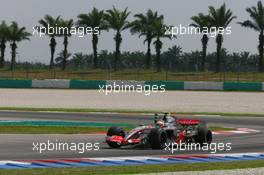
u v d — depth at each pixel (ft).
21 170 135.23
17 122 276.62
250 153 186.39
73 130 254.88
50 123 281.33
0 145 194.29
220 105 447.83
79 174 129.59
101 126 279.28
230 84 624.18
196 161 162.50
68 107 408.67
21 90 590.14
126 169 139.13
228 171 135.74
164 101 477.77
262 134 265.54
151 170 138.00
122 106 426.92
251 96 542.16
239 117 361.51
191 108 417.90
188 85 627.87
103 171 134.92
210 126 299.38
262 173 134.10
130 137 190.29
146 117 342.64
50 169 137.69
